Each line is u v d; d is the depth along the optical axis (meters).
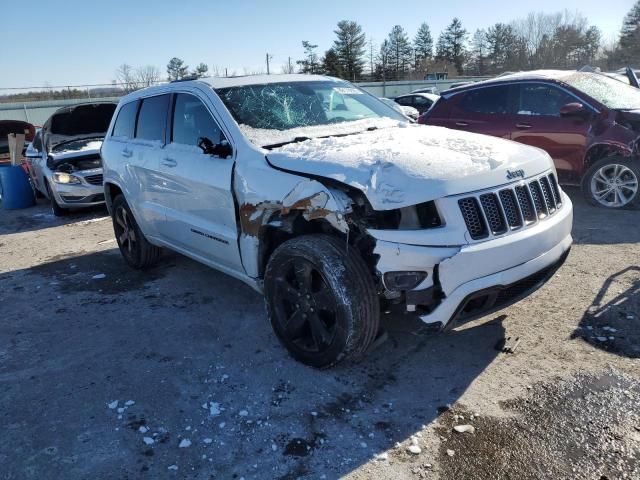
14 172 10.64
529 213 3.31
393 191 2.92
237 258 3.94
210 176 3.98
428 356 3.55
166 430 2.97
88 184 9.09
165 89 4.86
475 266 2.96
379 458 2.64
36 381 3.60
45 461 2.77
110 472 2.67
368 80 74.25
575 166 6.97
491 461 2.56
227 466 2.66
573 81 7.10
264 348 3.83
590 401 2.94
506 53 78.69
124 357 3.85
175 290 5.14
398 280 2.97
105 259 6.45
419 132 4.07
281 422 2.97
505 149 3.56
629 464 2.47
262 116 4.14
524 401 3.00
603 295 4.20
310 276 3.29
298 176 3.30
